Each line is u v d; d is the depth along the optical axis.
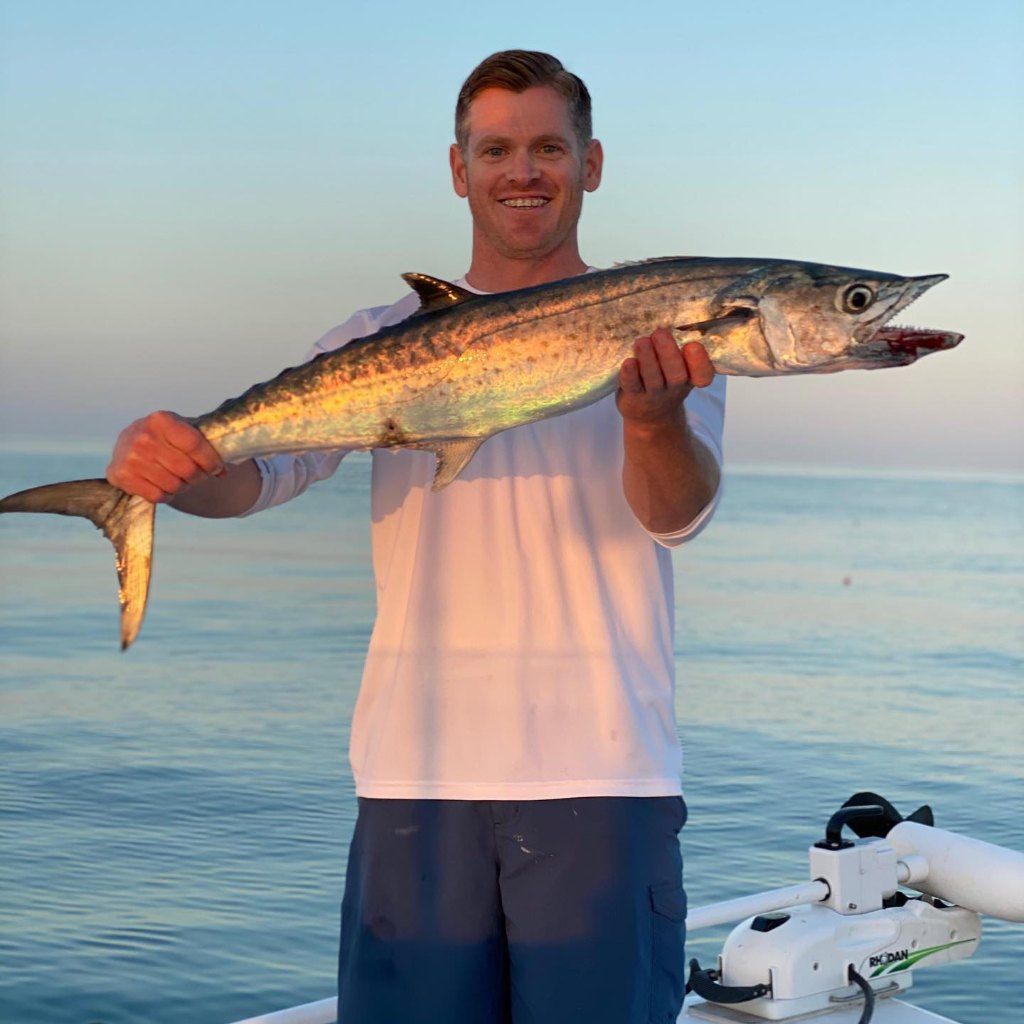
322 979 8.05
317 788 13.29
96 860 10.45
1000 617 38.81
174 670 23.94
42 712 18.62
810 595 45.81
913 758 15.73
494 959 3.35
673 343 2.87
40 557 57.44
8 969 8.07
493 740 3.28
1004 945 8.38
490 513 3.35
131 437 3.00
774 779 14.12
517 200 3.47
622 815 3.26
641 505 3.20
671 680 3.43
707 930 8.58
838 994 4.13
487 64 3.47
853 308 2.93
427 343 3.09
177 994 7.77
